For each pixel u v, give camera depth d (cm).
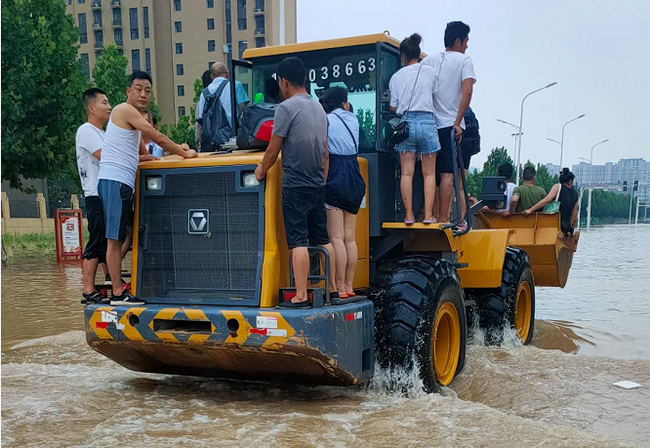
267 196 453
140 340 464
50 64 2164
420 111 539
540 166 6762
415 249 582
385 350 504
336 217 478
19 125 2100
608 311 1027
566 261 967
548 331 842
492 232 657
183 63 7044
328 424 423
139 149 511
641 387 552
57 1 2247
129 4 7056
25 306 1052
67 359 668
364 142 552
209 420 429
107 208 480
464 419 433
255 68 620
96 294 502
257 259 454
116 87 3594
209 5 6962
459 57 581
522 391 539
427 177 551
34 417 436
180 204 482
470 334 722
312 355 424
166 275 486
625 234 4738
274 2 7050
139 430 407
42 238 2764
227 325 436
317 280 472
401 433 404
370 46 554
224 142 626
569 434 408
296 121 440
